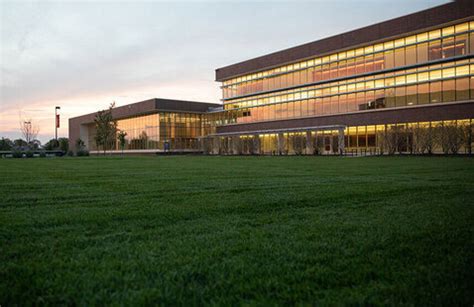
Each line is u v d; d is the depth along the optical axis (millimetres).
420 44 39406
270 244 4086
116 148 74000
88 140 85938
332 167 18281
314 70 49875
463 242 4102
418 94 39469
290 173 14383
